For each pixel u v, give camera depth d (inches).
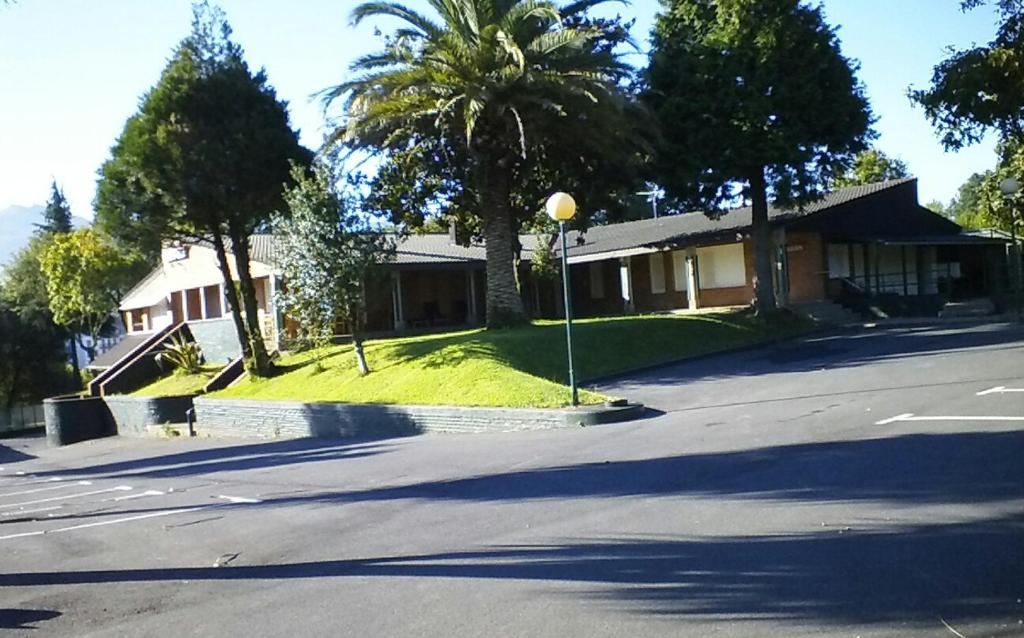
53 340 2342.5
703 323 1079.6
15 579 336.2
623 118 961.5
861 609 219.0
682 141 1096.2
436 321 1541.6
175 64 1112.2
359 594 269.7
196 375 1432.1
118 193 1111.6
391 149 1057.5
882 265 1480.1
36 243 2399.1
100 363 1857.8
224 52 1137.4
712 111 1073.5
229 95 1110.4
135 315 2119.8
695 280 1444.4
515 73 903.1
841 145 1114.7
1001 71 426.6
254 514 433.7
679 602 235.5
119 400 1406.3
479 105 884.0
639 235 1593.3
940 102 452.1
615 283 1694.1
